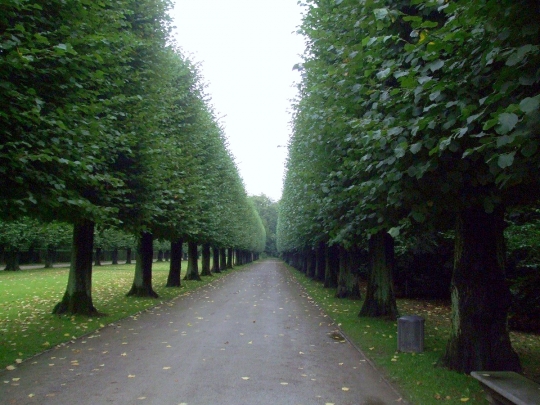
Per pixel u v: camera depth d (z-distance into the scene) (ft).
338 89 30.48
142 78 47.78
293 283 105.09
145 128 44.29
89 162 28.30
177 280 87.61
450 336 25.71
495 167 15.94
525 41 14.96
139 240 66.95
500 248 25.00
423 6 20.01
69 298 47.03
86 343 33.53
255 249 266.98
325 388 22.56
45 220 35.78
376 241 47.91
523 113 13.30
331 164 35.70
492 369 23.79
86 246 47.47
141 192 44.98
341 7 28.63
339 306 58.03
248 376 24.62
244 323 43.73
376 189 23.52
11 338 33.73
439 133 18.63
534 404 14.28
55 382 23.27
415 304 70.33
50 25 27.48
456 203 21.72
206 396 21.09
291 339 35.73
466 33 16.72
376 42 20.18
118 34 32.63
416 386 22.30
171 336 36.55
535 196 22.00
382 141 20.54
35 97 24.30
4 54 22.93
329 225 39.75
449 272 75.66
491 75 17.30
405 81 18.37
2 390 21.88
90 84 31.86
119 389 22.11
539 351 34.47
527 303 45.50
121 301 60.29
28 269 163.73
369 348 31.71
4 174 23.44
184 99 70.03
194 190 65.72
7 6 22.68
